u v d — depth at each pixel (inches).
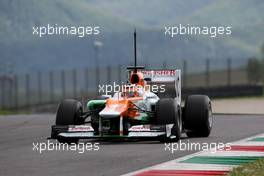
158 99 1877.5
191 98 1899.6
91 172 1301.7
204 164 1375.5
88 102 1814.7
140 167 1357.0
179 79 1914.4
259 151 1563.7
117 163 1407.5
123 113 1708.9
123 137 1696.6
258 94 6505.9
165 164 1378.0
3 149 1704.0
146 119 1808.6
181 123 1863.9
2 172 1322.6
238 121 2485.2
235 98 5979.3
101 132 1724.9
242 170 1294.3
